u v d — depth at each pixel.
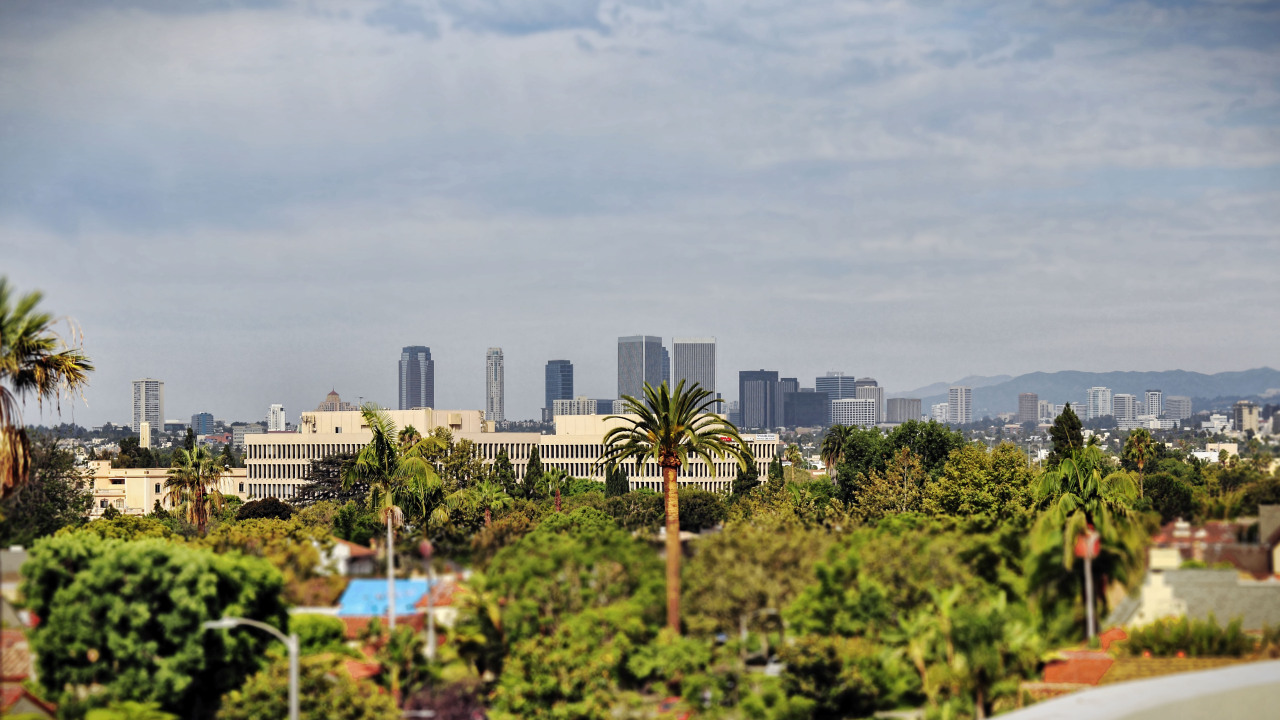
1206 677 37.09
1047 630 44.69
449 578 45.34
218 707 42.75
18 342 48.06
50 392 50.03
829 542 46.12
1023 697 42.00
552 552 44.91
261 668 43.03
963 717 41.25
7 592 42.88
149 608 42.19
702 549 45.16
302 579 45.97
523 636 43.28
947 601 43.25
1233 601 45.06
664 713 41.62
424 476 89.44
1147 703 34.50
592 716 40.81
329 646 44.25
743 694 41.75
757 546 45.28
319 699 40.00
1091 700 34.94
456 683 42.41
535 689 41.09
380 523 87.06
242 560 44.72
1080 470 89.25
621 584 44.25
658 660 42.12
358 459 89.25
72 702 40.06
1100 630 45.09
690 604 43.62
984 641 42.03
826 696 41.22
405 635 42.38
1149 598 45.28
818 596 43.91
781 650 41.59
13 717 39.75
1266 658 42.69
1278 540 46.72
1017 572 46.00
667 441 73.81
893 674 42.00
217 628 42.62
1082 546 45.34
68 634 40.97
